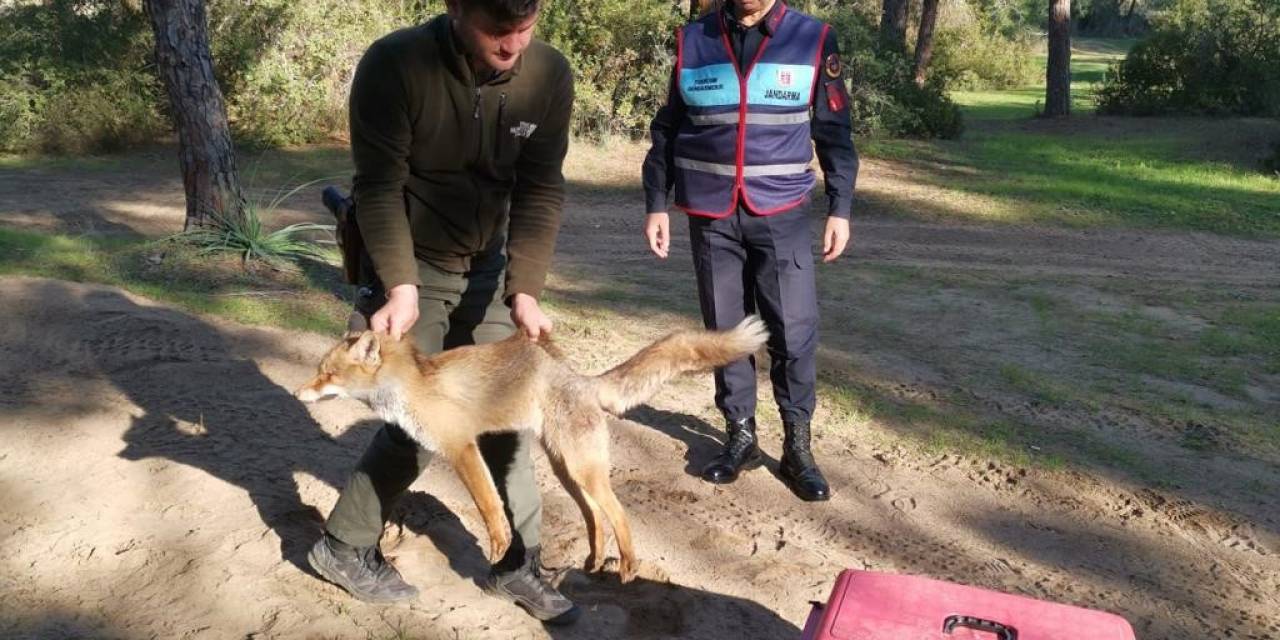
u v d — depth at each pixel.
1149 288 10.34
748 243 4.88
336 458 4.78
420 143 3.28
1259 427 6.43
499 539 3.39
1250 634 4.11
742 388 5.12
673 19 18.70
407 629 3.56
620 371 3.67
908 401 6.58
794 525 4.71
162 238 9.12
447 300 3.56
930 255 12.00
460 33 3.07
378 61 3.19
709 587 4.11
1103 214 14.89
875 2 30.92
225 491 4.34
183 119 8.96
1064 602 4.25
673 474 5.11
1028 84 46.56
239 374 5.73
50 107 15.85
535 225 3.54
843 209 4.89
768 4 4.75
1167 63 29.75
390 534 4.17
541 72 3.35
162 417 5.05
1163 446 6.05
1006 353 7.86
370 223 3.28
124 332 6.26
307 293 7.88
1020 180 17.39
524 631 3.65
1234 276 11.38
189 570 3.77
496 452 3.63
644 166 5.11
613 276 9.96
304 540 4.04
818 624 2.91
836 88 4.86
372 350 3.34
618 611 3.85
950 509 5.02
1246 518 5.12
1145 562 4.64
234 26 16.98
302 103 17.22
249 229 8.94
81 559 3.82
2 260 7.90
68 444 4.66
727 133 4.76
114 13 17.52
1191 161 20.17
